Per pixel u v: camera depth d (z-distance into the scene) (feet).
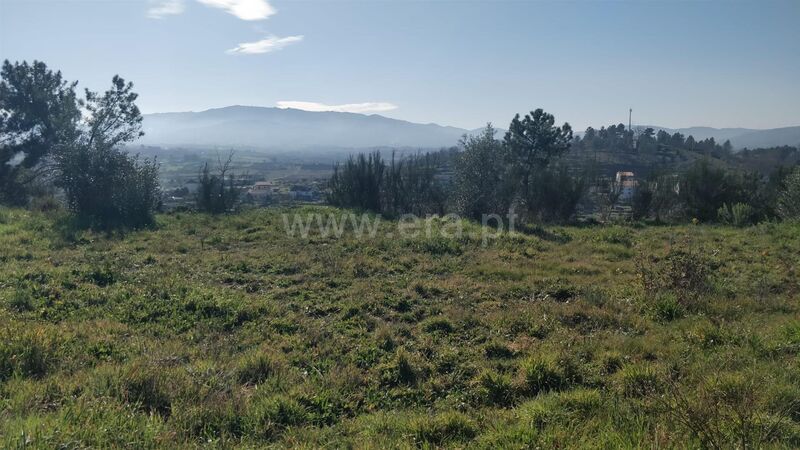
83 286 26.35
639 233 48.29
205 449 12.23
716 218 59.93
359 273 30.94
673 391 13.84
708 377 15.49
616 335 20.44
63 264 31.24
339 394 15.93
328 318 23.16
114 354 18.16
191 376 16.02
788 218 52.08
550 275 31.40
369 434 13.42
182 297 24.91
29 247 35.99
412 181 63.62
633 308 24.09
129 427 12.66
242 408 14.39
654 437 11.85
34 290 25.04
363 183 63.00
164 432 12.51
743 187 63.00
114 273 28.78
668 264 30.30
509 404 15.56
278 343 20.07
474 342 20.33
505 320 22.21
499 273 31.55
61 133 64.03
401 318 23.32
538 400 15.03
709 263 33.65
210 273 30.58
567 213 59.98
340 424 14.28
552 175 61.77
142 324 21.61
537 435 12.78
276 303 24.89
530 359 17.39
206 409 13.93
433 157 70.64
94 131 65.77
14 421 12.37
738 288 27.96
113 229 44.19
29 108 75.36
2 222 46.88
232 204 61.05
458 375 17.35
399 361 17.97
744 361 17.46
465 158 58.80
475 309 24.61
